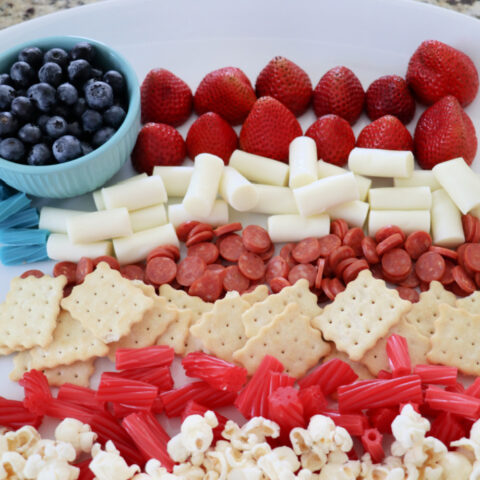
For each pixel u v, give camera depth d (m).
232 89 0.70
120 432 0.62
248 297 0.66
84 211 0.69
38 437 0.60
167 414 0.62
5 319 0.65
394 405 0.61
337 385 0.62
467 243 0.67
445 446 0.60
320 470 0.60
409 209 0.68
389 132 0.69
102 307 0.65
